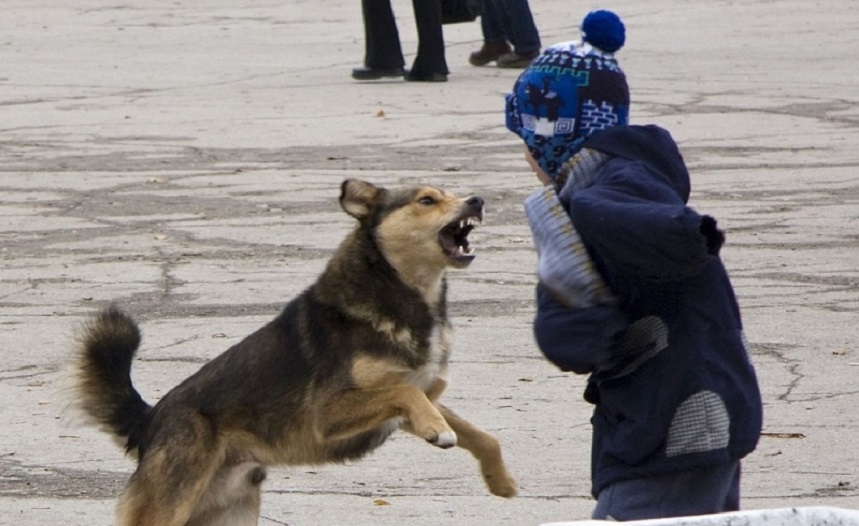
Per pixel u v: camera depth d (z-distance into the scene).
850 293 14.86
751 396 6.20
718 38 39.53
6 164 23.31
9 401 11.80
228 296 15.22
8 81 33.31
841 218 18.41
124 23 45.69
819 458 10.09
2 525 9.08
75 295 15.38
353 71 32.69
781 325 13.66
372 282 8.59
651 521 4.80
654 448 6.16
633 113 27.05
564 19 43.75
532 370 12.48
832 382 11.88
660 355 6.14
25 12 48.91
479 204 8.78
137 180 21.91
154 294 15.38
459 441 8.37
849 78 31.52
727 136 24.69
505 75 33.09
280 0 51.50
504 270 16.17
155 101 30.12
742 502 9.23
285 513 9.34
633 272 5.97
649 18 44.47
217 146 24.77
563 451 10.43
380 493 9.74
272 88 31.69
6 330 13.99
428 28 31.77
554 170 6.50
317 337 8.48
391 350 8.48
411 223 8.63
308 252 17.23
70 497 9.66
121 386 8.90
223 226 18.72
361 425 8.31
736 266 16.08
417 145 24.41
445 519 9.17
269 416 8.45
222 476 8.62
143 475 8.48
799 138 24.42
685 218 5.68
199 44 40.38
